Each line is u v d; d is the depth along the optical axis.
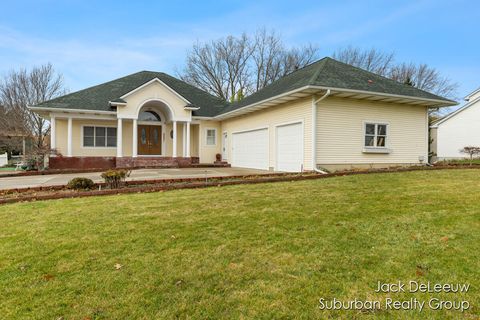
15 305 2.64
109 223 4.86
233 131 19.11
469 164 15.55
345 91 11.36
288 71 35.53
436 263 3.28
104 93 19.33
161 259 3.49
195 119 20.20
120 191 7.75
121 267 3.31
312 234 4.21
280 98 12.75
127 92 19.30
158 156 19.02
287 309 2.54
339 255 3.52
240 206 5.83
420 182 8.22
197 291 2.82
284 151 13.85
